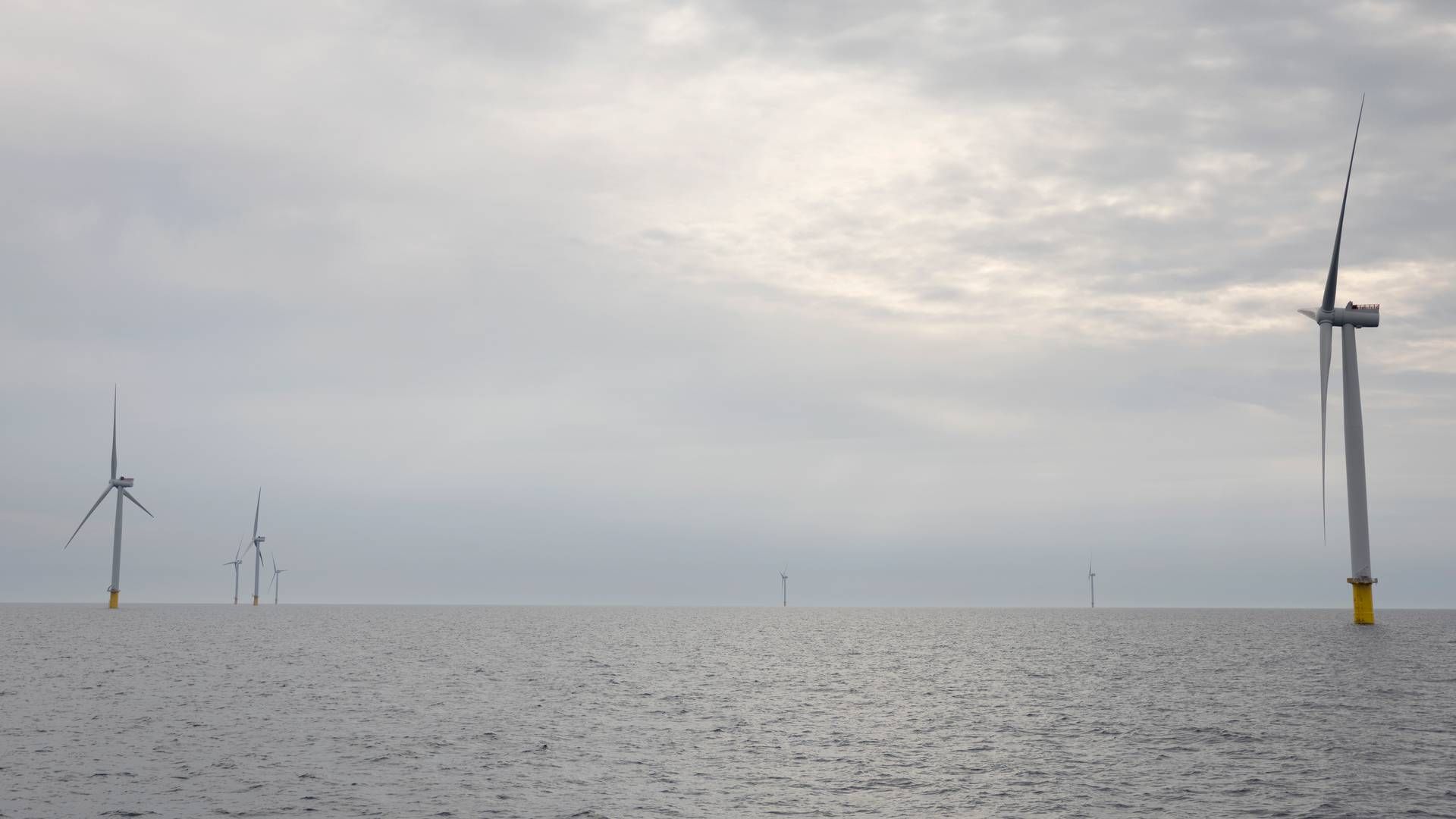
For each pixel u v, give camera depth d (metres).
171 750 57.06
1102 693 87.25
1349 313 121.00
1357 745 58.72
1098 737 62.59
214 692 85.50
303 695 83.94
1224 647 148.62
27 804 44.44
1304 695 82.69
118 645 150.00
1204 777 50.31
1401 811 43.47
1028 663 123.88
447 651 143.25
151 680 95.38
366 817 42.53
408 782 49.06
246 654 132.88
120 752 56.50
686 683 97.69
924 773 51.88
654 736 63.44
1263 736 62.12
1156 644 162.00
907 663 125.75
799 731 65.81
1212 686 90.88
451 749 57.84
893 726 67.69
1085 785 48.91
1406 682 91.75
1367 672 101.44
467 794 46.62
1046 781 49.81
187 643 156.12
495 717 71.62
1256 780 49.50
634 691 90.19
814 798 46.41
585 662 124.94
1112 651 143.75
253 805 44.47
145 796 45.91
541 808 44.09
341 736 62.44
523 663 122.38
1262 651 135.62
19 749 57.03
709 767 53.16
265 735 62.47
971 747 59.41
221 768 52.00
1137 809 44.19
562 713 74.06
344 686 91.56
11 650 135.25
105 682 93.44
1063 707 77.81
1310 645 141.38
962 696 86.12
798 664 124.88
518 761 54.38
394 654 135.12
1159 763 54.00
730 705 79.56
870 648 160.25
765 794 47.09
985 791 47.75
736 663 125.94
